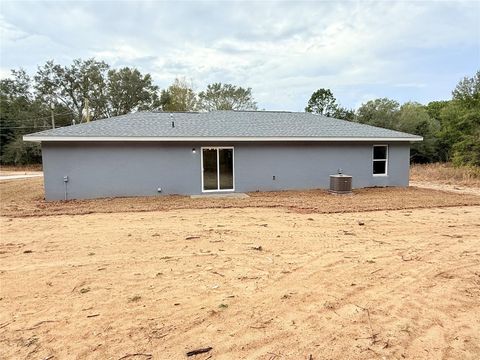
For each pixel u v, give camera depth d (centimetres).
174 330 305
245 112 1812
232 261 501
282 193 1313
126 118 1470
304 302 361
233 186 1347
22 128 3919
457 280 423
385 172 1512
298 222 782
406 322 318
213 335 296
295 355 264
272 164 1377
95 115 4466
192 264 489
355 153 1460
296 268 470
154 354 267
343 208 966
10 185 1705
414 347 276
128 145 1228
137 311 342
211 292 389
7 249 571
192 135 1242
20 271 463
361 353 267
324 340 287
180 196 1250
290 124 1561
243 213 903
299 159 1403
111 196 1225
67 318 329
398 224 754
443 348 275
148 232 689
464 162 2312
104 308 350
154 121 1445
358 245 585
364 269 463
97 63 4444
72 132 1174
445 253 534
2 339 291
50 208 998
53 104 4231
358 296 377
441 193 1316
